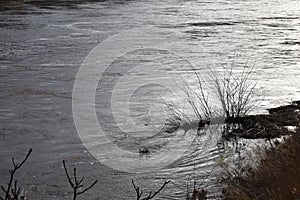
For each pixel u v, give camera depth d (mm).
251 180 10758
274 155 11305
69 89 23125
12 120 18156
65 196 11805
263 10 69688
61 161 14086
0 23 50344
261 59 32312
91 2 78562
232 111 17984
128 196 11828
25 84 24156
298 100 21266
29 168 13547
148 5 75250
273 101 20906
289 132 14938
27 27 47312
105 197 11766
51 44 37500
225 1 86312
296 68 29188
